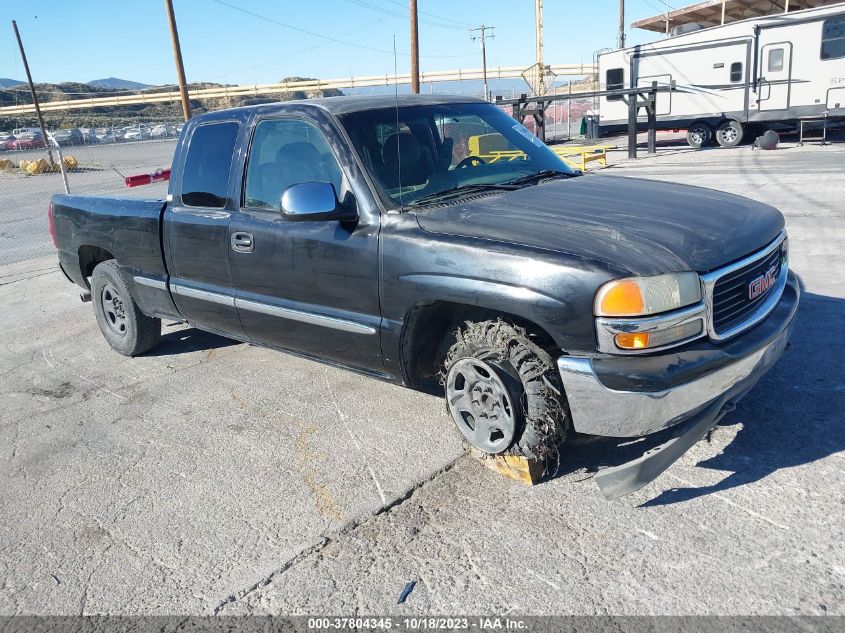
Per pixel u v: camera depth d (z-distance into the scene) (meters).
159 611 2.74
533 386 3.12
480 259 3.15
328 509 3.33
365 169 3.69
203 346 5.96
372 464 3.70
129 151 46.12
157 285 5.04
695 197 3.72
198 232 4.54
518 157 4.34
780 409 3.82
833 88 18.23
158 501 3.54
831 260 6.73
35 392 5.22
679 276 2.87
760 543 2.79
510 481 3.41
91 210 5.52
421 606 2.64
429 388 4.59
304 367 5.24
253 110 4.32
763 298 3.35
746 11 30.14
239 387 4.95
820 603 2.46
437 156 4.06
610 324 2.83
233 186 4.35
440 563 2.87
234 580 2.89
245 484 3.62
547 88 55.59
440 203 3.64
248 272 4.27
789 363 4.39
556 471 3.37
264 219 4.12
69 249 5.88
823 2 28.20
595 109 24.95
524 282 3.01
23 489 3.78
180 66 29.03
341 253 3.70
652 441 3.58
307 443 4.00
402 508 3.28
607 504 3.15
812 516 2.92
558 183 3.98
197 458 3.95
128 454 4.07
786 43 18.69
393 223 3.53
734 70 19.80
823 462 3.30
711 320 2.99
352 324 3.78
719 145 21.14
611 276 2.83
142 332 5.57
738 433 3.62
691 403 2.90
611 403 2.88
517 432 3.21
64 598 2.87
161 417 4.55
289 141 4.06
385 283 3.53
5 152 51.84
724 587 2.58
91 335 6.60
